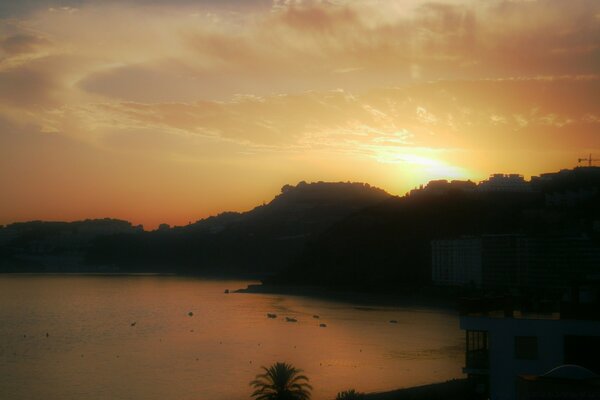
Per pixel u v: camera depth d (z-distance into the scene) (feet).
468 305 121.49
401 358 362.53
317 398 257.34
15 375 325.42
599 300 114.93
